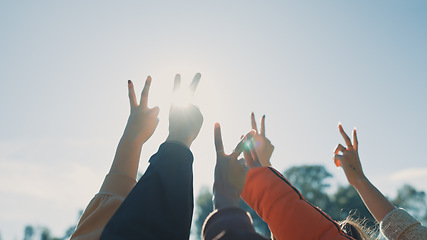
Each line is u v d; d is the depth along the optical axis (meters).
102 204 1.20
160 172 0.99
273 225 1.25
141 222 0.91
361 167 1.73
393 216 1.59
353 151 1.77
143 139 1.32
